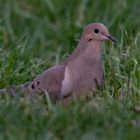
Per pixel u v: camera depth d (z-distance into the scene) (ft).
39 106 42.98
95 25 46.70
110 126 39.88
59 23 65.92
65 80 45.14
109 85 48.55
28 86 46.50
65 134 39.14
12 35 62.95
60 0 67.72
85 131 39.50
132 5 63.87
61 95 45.24
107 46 55.16
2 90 46.42
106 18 63.05
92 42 46.47
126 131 39.47
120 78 48.32
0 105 43.16
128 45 52.49
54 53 58.95
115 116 41.04
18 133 39.17
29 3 68.90
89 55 46.06
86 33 46.65
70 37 63.10
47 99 43.83
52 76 45.60
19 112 41.91
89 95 45.24
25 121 40.83
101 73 46.21
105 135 38.93
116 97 46.52
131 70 49.88
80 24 63.77
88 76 45.44
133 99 45.50
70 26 63.98
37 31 64.49
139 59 50.88
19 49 54.08
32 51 55.62
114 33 60.85
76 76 45.24
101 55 47.83
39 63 51.62
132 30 59.21
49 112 41.93
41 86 45.78
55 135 39.42
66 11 66.85
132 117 41.32
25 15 67.10
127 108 43.88
